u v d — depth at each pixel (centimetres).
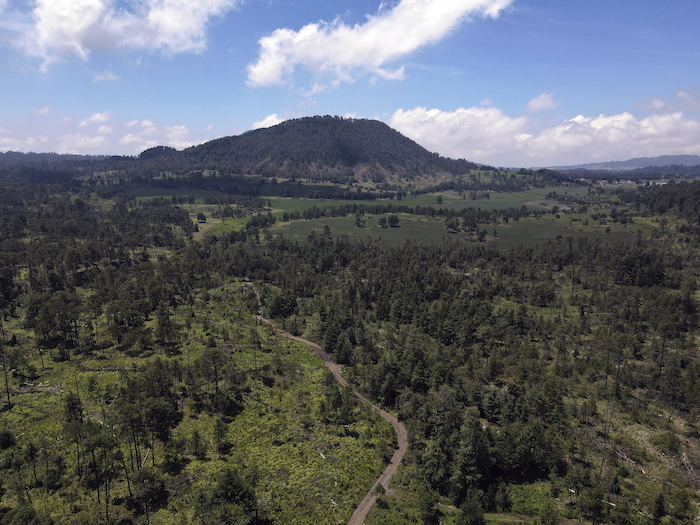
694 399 11288
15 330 14488
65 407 9644
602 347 14300
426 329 16238
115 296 17050
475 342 15025
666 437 9788
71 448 8538
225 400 10250
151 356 12875
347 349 13700
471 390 11106
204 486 7769
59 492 7431
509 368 12875
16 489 7206
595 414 10806
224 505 6944
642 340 14788
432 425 9975
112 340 13912
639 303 18412
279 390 11506
